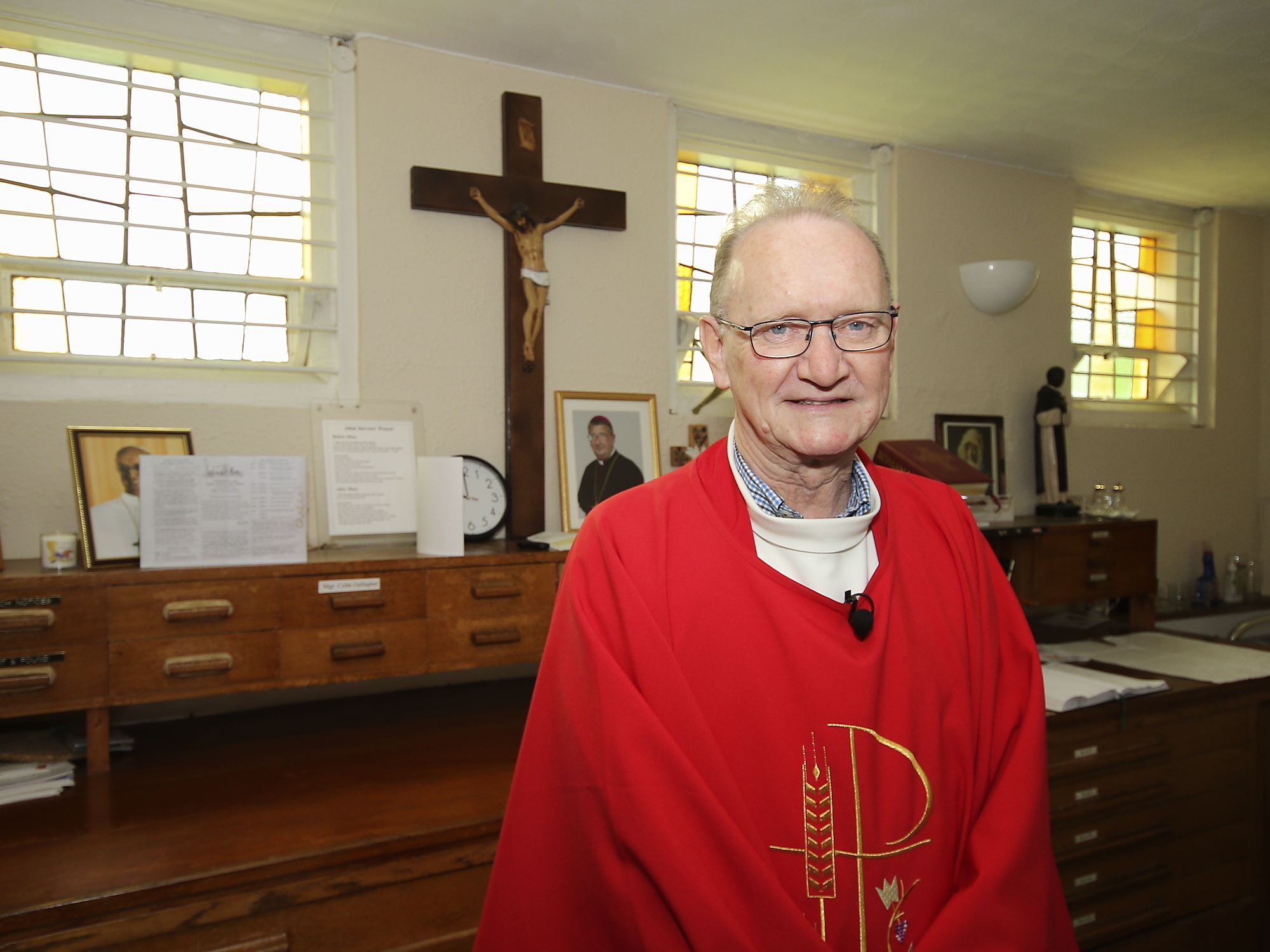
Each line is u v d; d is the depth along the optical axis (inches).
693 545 30.5
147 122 70.4
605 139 82.4
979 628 32.2
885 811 28.3
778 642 28.9
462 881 49.8
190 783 54.5
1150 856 69.4
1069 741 65.5
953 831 29.7
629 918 26.9
